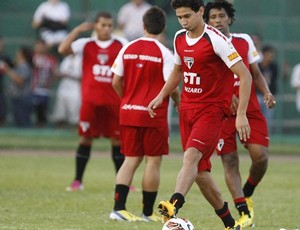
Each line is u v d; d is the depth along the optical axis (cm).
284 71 9269
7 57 9006
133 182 5678
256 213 4272
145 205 4025
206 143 3244
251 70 3988
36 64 8988
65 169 6341
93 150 7931
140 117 3953
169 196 4897
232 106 3809
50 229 3544
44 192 5006
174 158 7450
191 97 3328
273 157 7775
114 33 8194
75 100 8906
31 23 9612
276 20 9406
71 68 8856
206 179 3316
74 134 8894
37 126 9069
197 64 3284
